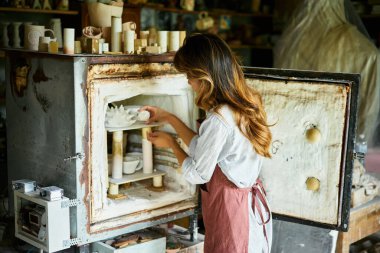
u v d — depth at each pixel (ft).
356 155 7.09
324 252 8.00
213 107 6.31
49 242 6.05
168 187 7.92
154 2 14.65
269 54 19.01
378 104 11.44
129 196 7.41
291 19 12.28
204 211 6.81
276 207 7.45
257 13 18.22
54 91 6.35
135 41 6.93
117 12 7.20
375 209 8.86
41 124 6.65
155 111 7.38
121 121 7.11
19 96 6.98
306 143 7.07
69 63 6.07
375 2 15.92
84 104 6.17
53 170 6.57
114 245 6.88
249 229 6.64
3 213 8.59
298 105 7.05
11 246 7.60
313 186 7.06
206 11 16.11
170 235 8.12
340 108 6.77
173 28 16.22
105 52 6.66
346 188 6.91
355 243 10.07
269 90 7.23
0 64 12.27
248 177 6.51
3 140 10.62
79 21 12.36
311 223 7.23
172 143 7.00
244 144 6.40
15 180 7.31
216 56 6.13
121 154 7.39
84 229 6.40
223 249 6.51
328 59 11.37
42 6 11.89
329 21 11.74
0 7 11.19
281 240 8.41
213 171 6.52
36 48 7.11
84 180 6.31
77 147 6.19
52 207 6.03
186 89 7.38
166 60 7.03
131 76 6.63
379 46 16.05
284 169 7.29
